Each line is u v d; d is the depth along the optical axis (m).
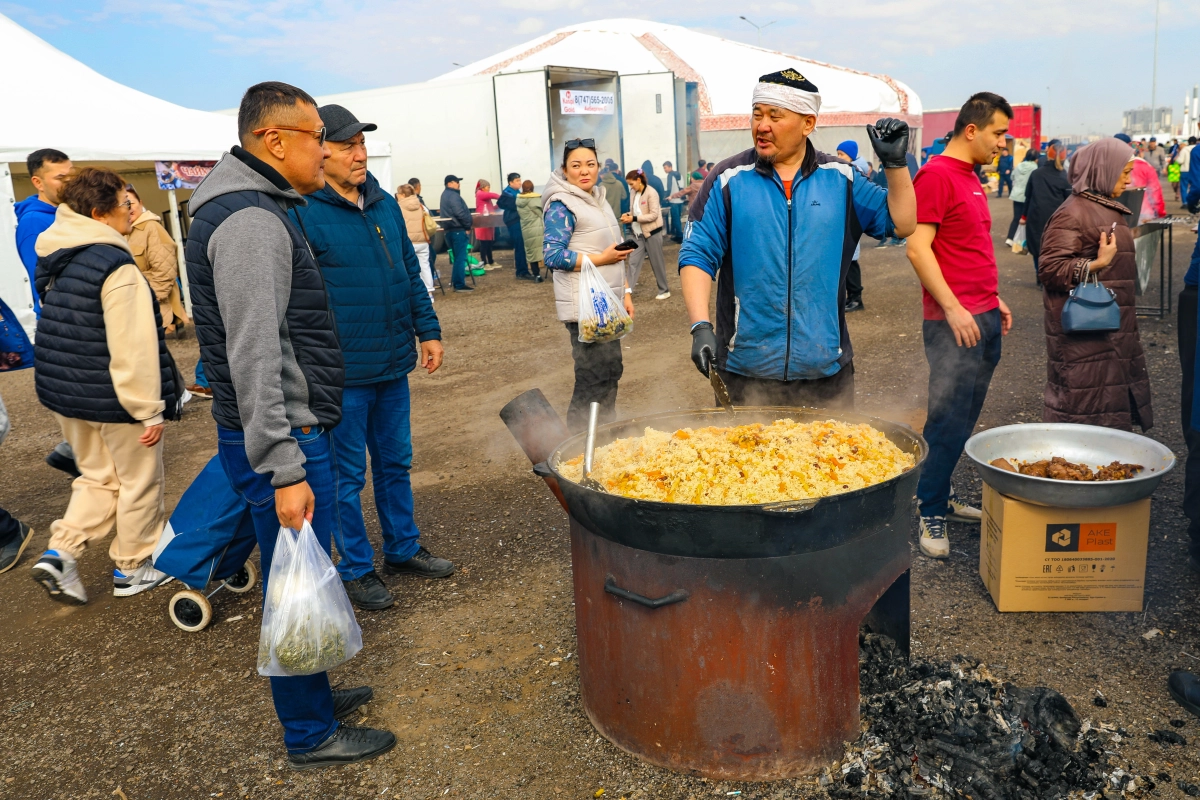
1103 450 3.27
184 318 9.84
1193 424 2.96
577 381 4.62
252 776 2.51
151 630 3.46
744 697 2.18
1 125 8.51
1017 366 6.42
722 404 2.80
